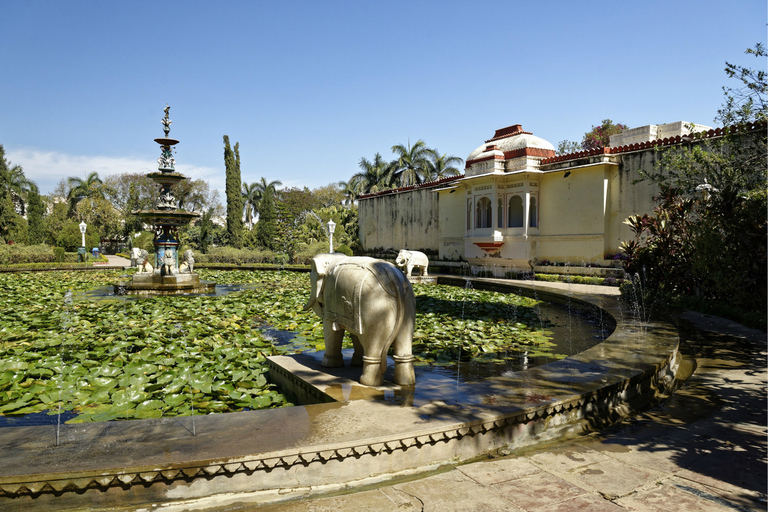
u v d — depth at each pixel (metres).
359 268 3.47
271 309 8.21
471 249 17.78
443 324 6.91
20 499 1.93
